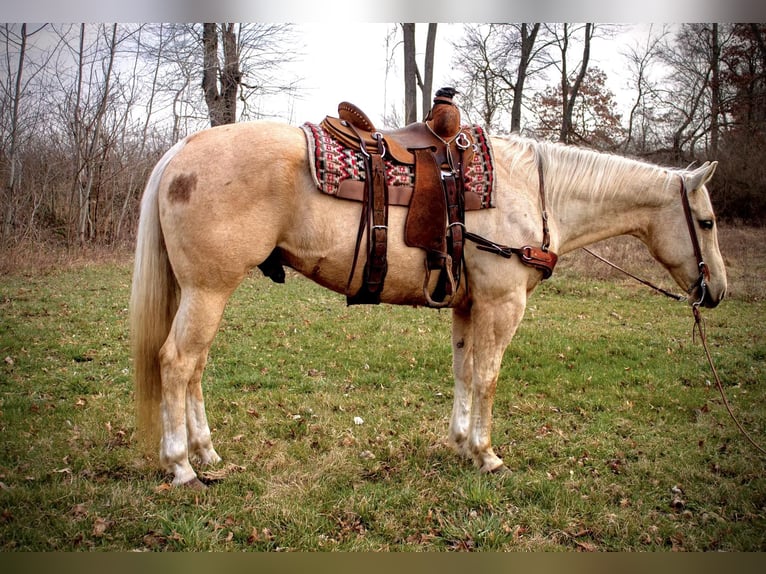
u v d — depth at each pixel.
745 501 2.92
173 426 2.76
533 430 3.77
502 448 3.47
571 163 3.16
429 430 3.67
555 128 20.06
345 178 2.65
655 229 3.30
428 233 2.74
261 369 4.91
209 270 2.60
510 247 2.86
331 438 3.52
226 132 2.69
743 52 16.55
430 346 5.66
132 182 13.13
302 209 2.66
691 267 3.27
